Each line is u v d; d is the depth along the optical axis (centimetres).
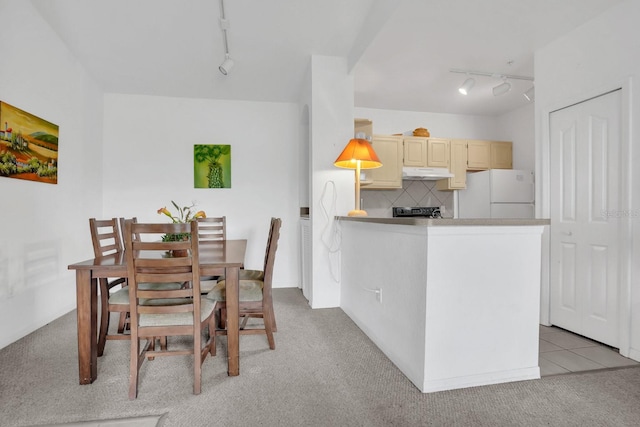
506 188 403
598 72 231
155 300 197
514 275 180
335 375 188
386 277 215
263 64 331
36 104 259
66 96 303
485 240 175
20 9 238
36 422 147
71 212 313
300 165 410
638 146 207
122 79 359
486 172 411
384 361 206
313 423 146
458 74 334
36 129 259
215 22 263
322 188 323
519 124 444
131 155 393
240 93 396
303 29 278
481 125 479
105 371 193
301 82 370
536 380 181
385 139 412
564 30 251
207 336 254
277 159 422
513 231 179
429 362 169
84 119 338
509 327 180
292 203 425
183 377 186
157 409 156
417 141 422
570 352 218
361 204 447
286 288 414
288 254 423
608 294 227
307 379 184
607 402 160
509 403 160
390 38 259
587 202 242
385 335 216
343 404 160
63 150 299
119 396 167
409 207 455
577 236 249
